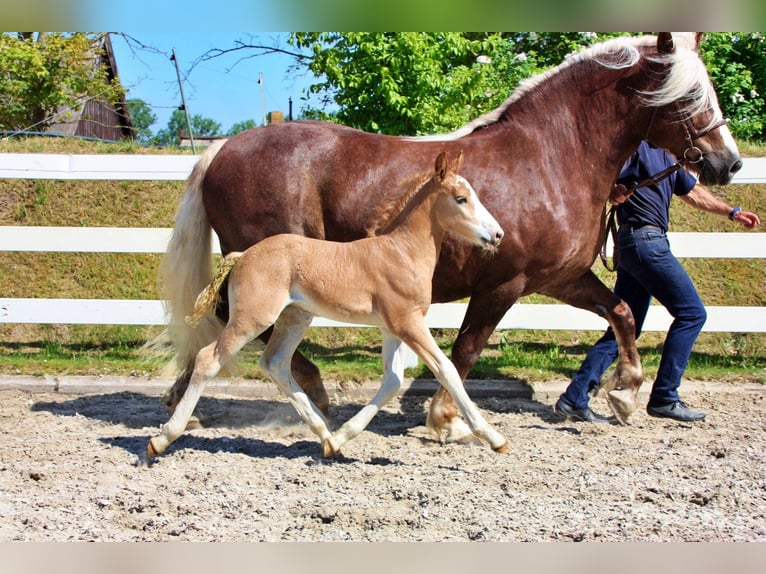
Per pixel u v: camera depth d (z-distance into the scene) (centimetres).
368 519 353
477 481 405
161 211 806
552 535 336
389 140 496
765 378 628
